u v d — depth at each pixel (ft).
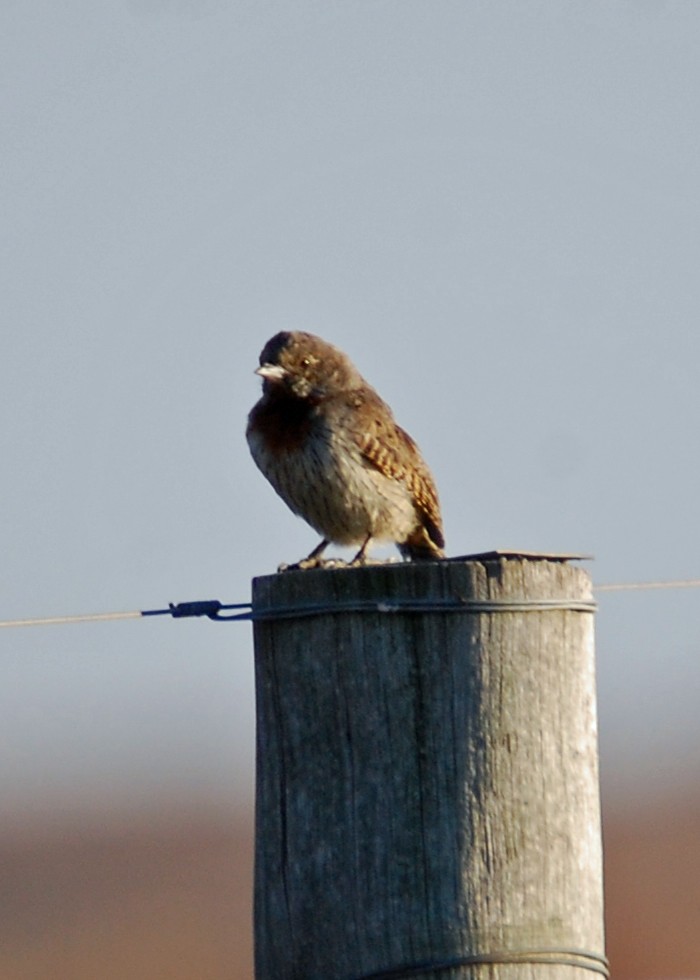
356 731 34.40
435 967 33.81
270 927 35.01
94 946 80.94
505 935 33.94
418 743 34.22
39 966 78.38
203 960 77.87
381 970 33.91
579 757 34.91
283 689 35.06
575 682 35.01
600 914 35.14
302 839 34.68
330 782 34.53
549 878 34.27
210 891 86.84
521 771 34.32
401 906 33.96
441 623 34.40
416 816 34.12
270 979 34.96
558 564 34.99
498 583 34.50
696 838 82.79
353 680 34.50
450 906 33.91
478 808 34.09
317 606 34.73
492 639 34.40
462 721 34.22
